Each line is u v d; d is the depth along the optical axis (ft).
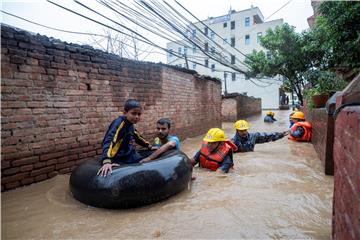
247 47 101.50
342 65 24.34
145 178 8.60
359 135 4.01
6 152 9.93
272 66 44.62
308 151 17.79
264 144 20.89
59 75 12.01
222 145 13.03
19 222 7.63
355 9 18.34
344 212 4.90
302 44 39.17
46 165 11.44
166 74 21.53
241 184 10.83
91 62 13.84
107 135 9.58
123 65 16.33
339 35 20.08
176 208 8.54
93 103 13.94
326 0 19.85
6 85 9.89
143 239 6.64
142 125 18.42
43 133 11.31
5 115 9.88
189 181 10.57
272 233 6.83
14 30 10.16
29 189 10.29
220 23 107.04
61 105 12.13
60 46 12.07
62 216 8.02
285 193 9.77
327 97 18.26
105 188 8.22
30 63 10.75
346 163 4.86
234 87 102.32
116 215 8.09
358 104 5.29
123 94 16.31
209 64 104.42
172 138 12.82
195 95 27.58
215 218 7.74
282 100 108.99
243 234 6.79
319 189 10.22
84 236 6.84
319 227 7.14
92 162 9.95
